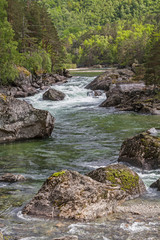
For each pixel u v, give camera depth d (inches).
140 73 1907.0
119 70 2127.2
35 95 1694.1
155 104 1112.2
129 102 1203.9
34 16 2667.3
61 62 2957.7
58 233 245.1
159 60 1358.3
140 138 472.4
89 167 466.0
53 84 2070.6
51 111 1181.1
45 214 279.6
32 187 370.6
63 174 312.2
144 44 4443.9
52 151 571.8
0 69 1692.9
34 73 2066.9
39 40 2746.1
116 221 267.7
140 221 267.3
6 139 650.2
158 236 237.9
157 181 367.2
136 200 324.2
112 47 6628.9
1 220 272.4
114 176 345.4
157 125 836.0
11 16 2260.1
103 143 634.2
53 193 295.6
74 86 1909.4
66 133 752.3
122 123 879.7
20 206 307.0
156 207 302.8
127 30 7086.6
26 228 254.7
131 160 458.9
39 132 685.3
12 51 1758.1
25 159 515.8
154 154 444.8
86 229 251.4
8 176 400.8
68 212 276.8
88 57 6717.5
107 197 294.8
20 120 660.7
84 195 289.4
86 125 862.5
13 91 1652.3
